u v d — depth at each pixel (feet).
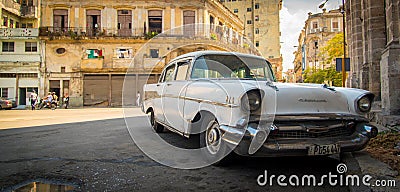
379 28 28.12
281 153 8.60
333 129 9.26
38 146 14.84
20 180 9.20
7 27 85.97
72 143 15.66
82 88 81.00
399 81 17.67
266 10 161.68
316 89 9.77
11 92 81.00
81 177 9.47
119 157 12.19
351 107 9.75
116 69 80.53
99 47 81.56
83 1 82.07
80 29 82.02
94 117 35.96
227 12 83.97
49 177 9.48
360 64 36.37
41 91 80.64
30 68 81.05
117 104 80.94
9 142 16.22
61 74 81.20
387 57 18.12
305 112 9.00
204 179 9.14
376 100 28.04
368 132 9.43
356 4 37.19
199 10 81.66
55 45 81.35
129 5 82.53
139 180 9.14
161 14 82.89
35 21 92.99
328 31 149.79
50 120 31.71
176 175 9.60
